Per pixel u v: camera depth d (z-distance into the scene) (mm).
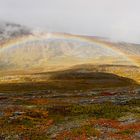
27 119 60531
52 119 61469
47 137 46906
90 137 45625
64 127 53688
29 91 137375
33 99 97250
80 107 71062
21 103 88688
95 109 68125
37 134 49375
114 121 56188
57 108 71500
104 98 92188
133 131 47875
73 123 56562
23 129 52875
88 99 91938
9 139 47000
